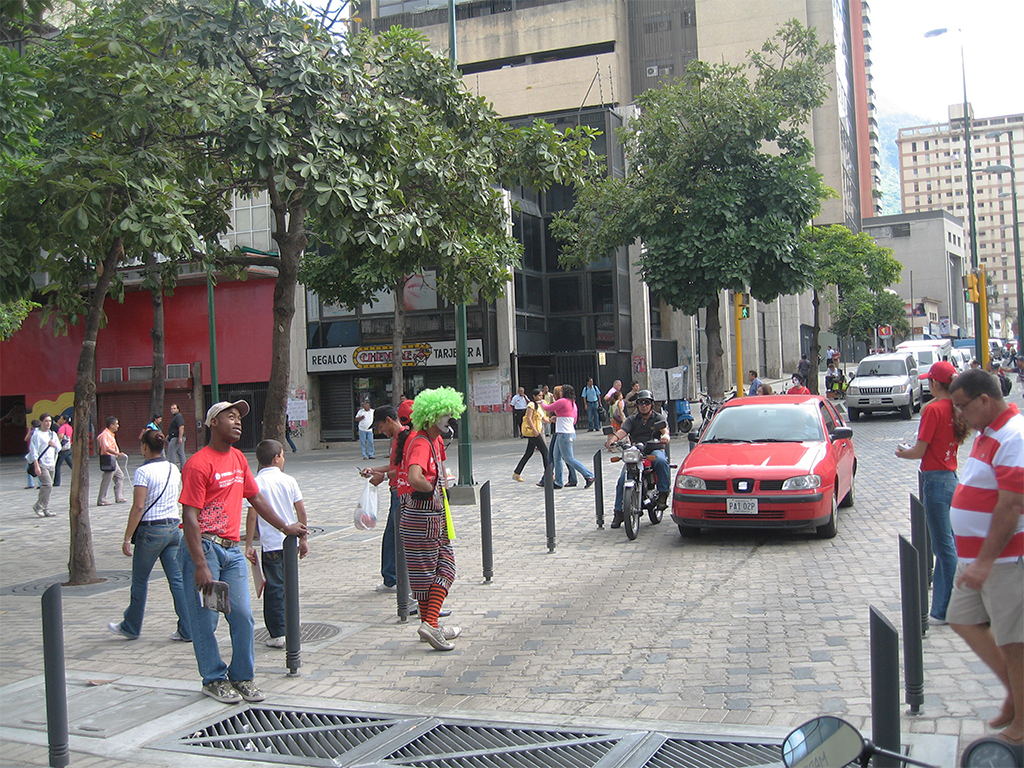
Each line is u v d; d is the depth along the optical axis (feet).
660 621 22.77
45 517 54.65
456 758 15.12
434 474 21.35
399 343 83.97
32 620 26.55
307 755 15.65
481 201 40.93
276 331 38.01
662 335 130.72
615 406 55.26
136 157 32.42
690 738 15.19
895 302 205.98
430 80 40.81
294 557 20.35
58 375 115.14
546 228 112.78
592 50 180.96
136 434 111.34
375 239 33.14
